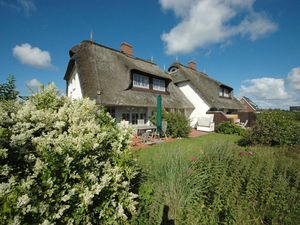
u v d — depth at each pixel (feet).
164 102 55.62
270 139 30.50
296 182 13.29
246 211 10.66
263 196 11.76
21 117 8.54
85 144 8.45
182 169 13.38
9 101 9.78
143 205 10.73
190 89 75.66
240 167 14.20
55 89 11.28
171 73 85.30
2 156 6.70
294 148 26.00
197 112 73.36
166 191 11.68
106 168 9.48
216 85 85.92
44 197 6.86
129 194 9.93
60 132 9.27
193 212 10.43
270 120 32.37
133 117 50.01
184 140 41.19
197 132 60.49
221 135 52.65
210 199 11.64
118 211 9.01
